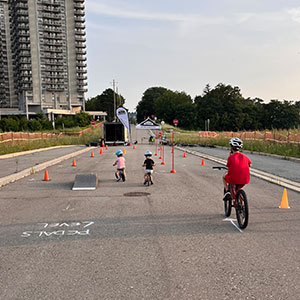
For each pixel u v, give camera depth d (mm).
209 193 9648
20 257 4738
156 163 18328
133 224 6410
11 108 131750
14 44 127000
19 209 7746
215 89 137750
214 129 119000
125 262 4516
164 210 7555
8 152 24594
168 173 14133
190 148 33625
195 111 124438
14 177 12539
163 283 3875
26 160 19609
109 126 40969
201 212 7355
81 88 127000
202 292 3654
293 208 7691
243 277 4031
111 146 39688
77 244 5273
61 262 4535
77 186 10477
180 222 6543
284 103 120938
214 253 4840
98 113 150125
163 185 11094
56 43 120688
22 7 113938
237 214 6320
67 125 85188
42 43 118562
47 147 33531
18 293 3666
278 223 6434
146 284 3852
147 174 11102
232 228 6121
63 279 4004
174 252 4887
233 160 6117
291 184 10891
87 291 3693
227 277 4031
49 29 119312
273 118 120062
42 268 4340
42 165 16688
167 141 43062
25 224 6461
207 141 40031
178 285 3824
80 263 4492
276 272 4180
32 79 117688
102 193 9727
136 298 3529
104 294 3621
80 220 6734
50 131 63875
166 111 145375
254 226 6238
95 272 4199
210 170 15172
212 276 4062
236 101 126250
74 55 125125
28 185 11266
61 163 18875
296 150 21188
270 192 9703
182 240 5441
